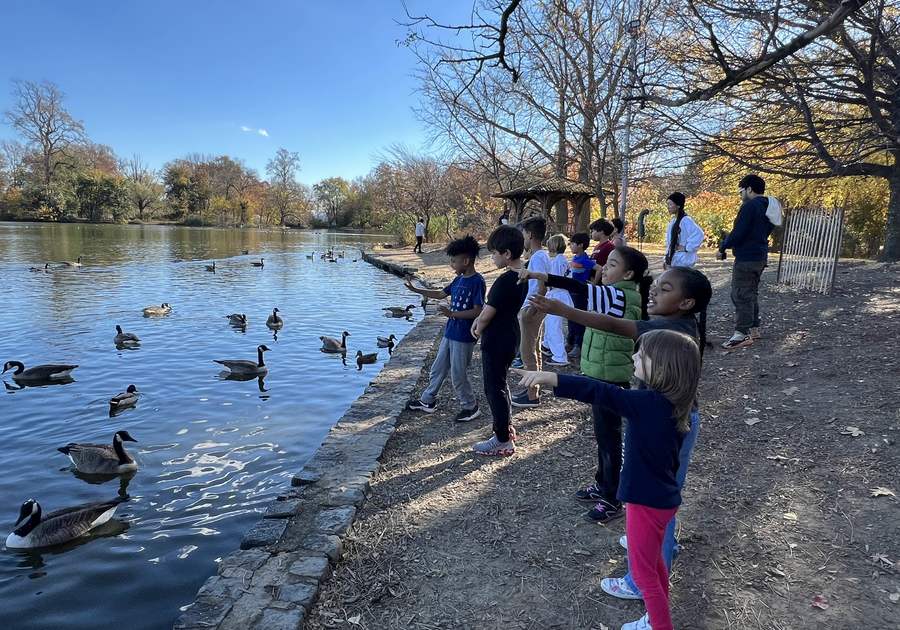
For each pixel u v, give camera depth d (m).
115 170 88.81
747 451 4.60
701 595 2.97
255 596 2.97
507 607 2.97
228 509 4.83
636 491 2.46
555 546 3.50
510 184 23.78
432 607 2.98
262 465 5.68
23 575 3.96
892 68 10.42
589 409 5.92
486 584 3.15
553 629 2.81
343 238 59.88
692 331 2.88
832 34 9.06
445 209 40.38
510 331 4.58
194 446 6.18
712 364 6.89
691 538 3.48
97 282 20.45
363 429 5.41
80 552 4.22
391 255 30.56
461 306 5.39
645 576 2.49
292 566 3.23
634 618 2.87
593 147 15.56
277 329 13.16
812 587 2.99
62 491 5.25
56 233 51.72
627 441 2.50
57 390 8.24
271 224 91.75
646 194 26.72
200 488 5.20
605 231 7.09
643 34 11.22
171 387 8.45
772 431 4.92
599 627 2.81
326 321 14.30
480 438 5.24
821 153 10.38
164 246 40.78
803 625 2.72
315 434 6.52
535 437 5.21
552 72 17.22
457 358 5.48
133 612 3.57
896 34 8.96
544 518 3.82
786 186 17.70
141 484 5.30
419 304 16.92
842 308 8.78
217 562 4.08
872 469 4.10
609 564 3.31
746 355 7.06
